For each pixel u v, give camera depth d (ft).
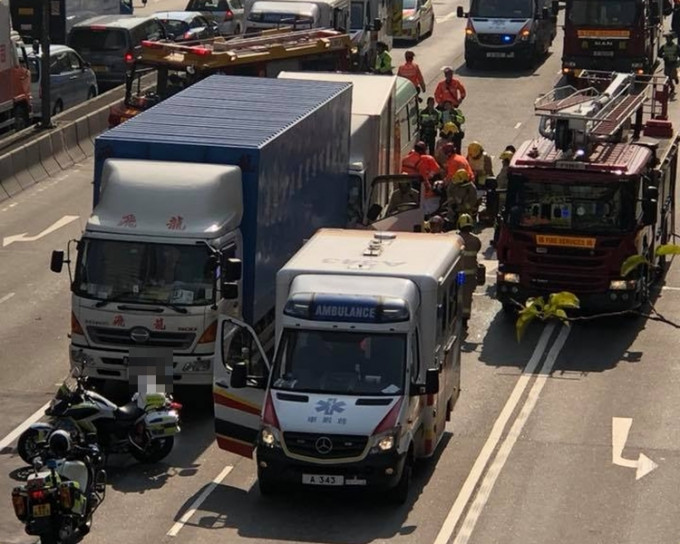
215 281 142.92
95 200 150.30
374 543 117.70
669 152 196.85
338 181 178.19
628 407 152.25
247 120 158.61
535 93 320.50
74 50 299.58
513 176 175.11
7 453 136.46
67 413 130.31
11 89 259.39
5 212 226.38
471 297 173.58
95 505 113.09
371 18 326.03
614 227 172.96
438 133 250.57
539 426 146.30
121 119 230.48
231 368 128.77
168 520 122.01
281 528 120.57
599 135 176.65
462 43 386.32
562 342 173.47
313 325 126.72
